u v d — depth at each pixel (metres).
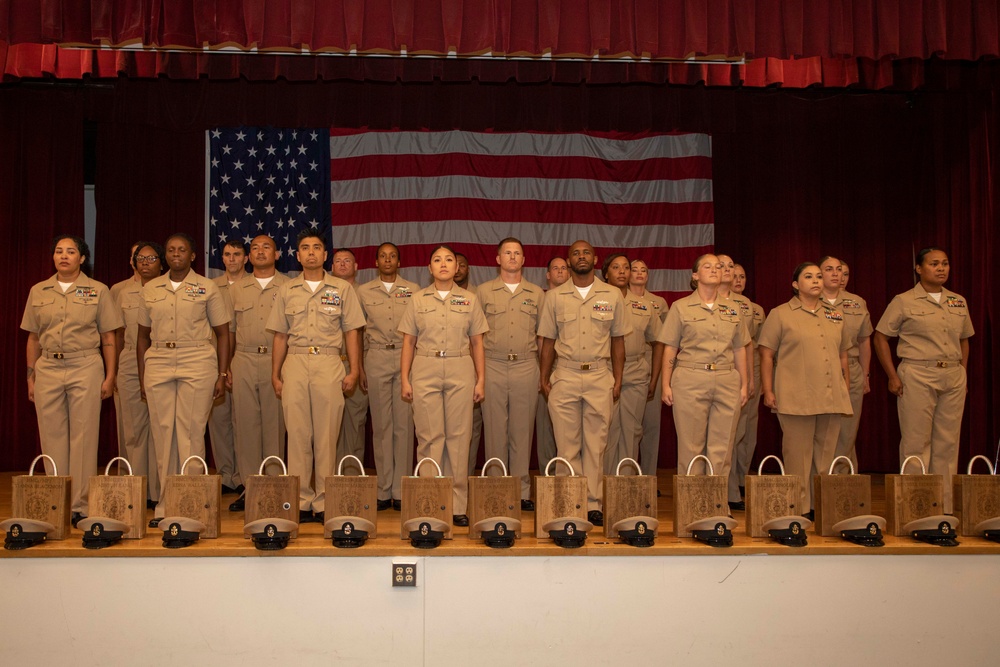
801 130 7.11
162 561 3.55
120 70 5.49
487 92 6.52
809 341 4.76
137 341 4.61
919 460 4.10
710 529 3.71
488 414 5.12
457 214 7.07
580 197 7.21
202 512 3.76
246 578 3.56
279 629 3.56
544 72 5.73
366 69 5.69
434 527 3.64
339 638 3.57
